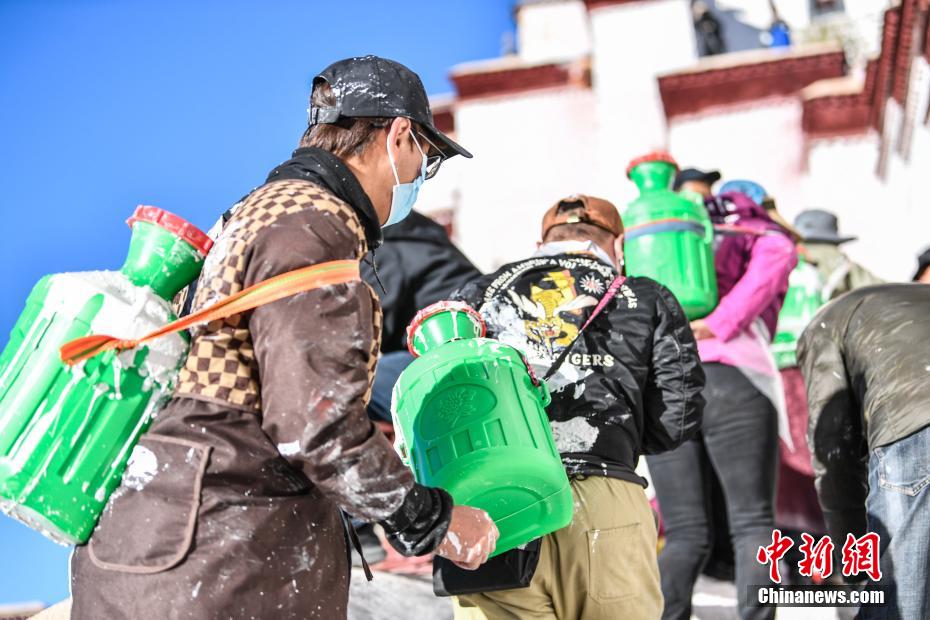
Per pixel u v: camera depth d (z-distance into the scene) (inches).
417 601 136.3
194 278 71.1
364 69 76.7
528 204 361.7
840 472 120.3
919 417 108.0
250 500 64.7
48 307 66.9
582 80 369.7
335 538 68.6
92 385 64.8
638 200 154.9
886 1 374.6
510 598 92.7
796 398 205.5
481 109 373.7
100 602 63.4
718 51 371.2
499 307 102.3
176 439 65.1
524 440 82.6
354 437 63.9
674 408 100.3
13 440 64.2
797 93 336.5
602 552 92.0
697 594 163.8
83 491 64.4
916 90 295.1
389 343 168.2
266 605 63.4
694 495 146.3
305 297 65.3
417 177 78.2
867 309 120.3
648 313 102.1
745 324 157.0
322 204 69.3
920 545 105.3
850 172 331.9
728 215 170.7
